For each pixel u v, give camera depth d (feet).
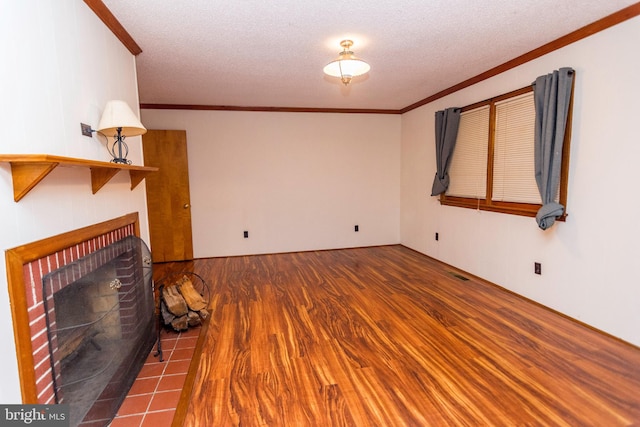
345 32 8.13
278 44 8.77
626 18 7.25
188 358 7.39
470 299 10.52
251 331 8.62
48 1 4.74
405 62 10.50
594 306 8.30
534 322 8.82
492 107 11.41
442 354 7.35
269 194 16.96
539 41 8.96
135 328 6.81
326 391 6.17
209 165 16.21
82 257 5.30
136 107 8.88
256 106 16.29
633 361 6.92
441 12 7.23
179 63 10.09
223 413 5.64
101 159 6.44
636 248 7.34
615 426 5.20
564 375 6.51
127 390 6.14
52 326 4.44
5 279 3.70
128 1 6.48
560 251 9.17
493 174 11.59
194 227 16.35
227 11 6.98
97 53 6.44
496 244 11.62
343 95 14.47
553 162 8.74
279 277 13.20
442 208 14.79
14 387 3.81
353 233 18.26
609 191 7.82
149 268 7.72
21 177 3.83
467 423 5.31
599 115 7.96
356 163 17.87
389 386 6.28
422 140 16.14
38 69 4.47
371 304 10.25
